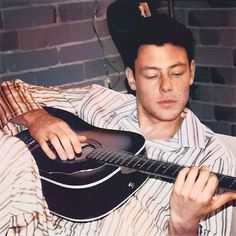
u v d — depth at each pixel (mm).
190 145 1371
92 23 2355
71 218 1356
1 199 1203
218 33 2436
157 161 1280
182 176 1151
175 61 1292
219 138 1540
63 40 2295
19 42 2188
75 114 1658
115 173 1304
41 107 1619
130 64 1399
